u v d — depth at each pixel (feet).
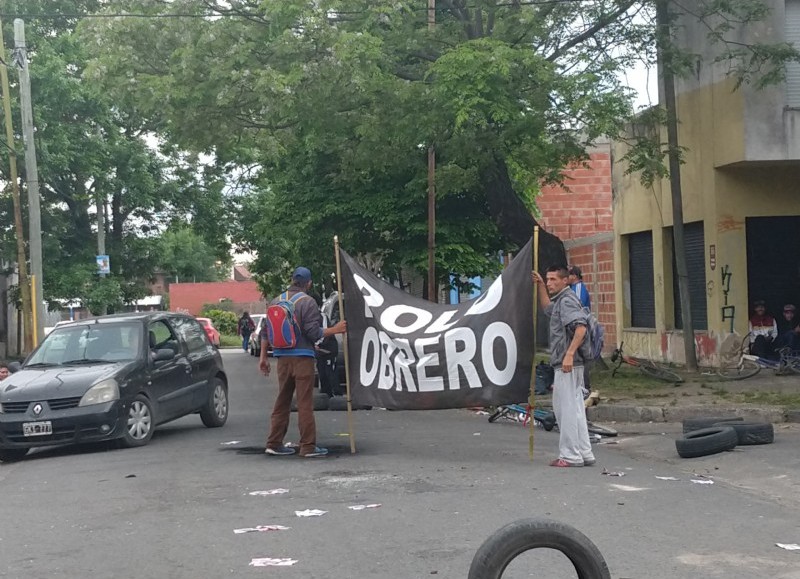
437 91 50.96
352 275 36.06
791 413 43.21
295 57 53.57
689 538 22.40
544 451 35.81
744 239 60.03
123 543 23.20
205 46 54.60
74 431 38.24
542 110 53.88
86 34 58.08
